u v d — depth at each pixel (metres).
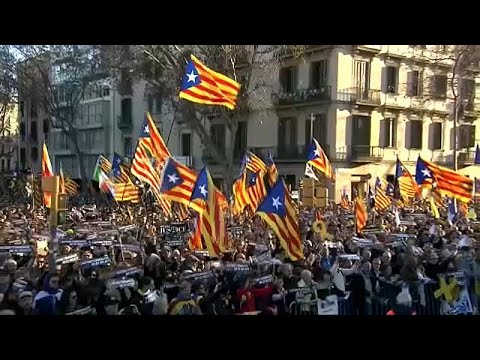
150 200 27.97
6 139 73.94
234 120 31.56
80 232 16.12
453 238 15.59
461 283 11.49
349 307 10.70
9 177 57.06
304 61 35.31
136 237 15.94
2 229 16.44
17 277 9.93
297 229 11.37
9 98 45.62
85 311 9.00
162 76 32.78
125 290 9.48
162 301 9.35
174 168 13.30
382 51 37.72
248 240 14.95
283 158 39.25
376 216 20.62
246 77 30.30
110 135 55.81
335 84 36.03
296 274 10.56
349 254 13.33
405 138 39.88
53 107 41.97
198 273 10.26
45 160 16.66
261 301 9.90
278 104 39.00
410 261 11.27
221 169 43.12
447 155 41.84
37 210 23.97
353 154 37.00
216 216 12.11
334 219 19.06
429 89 40.16
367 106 37.44
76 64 38.25
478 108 42.19
